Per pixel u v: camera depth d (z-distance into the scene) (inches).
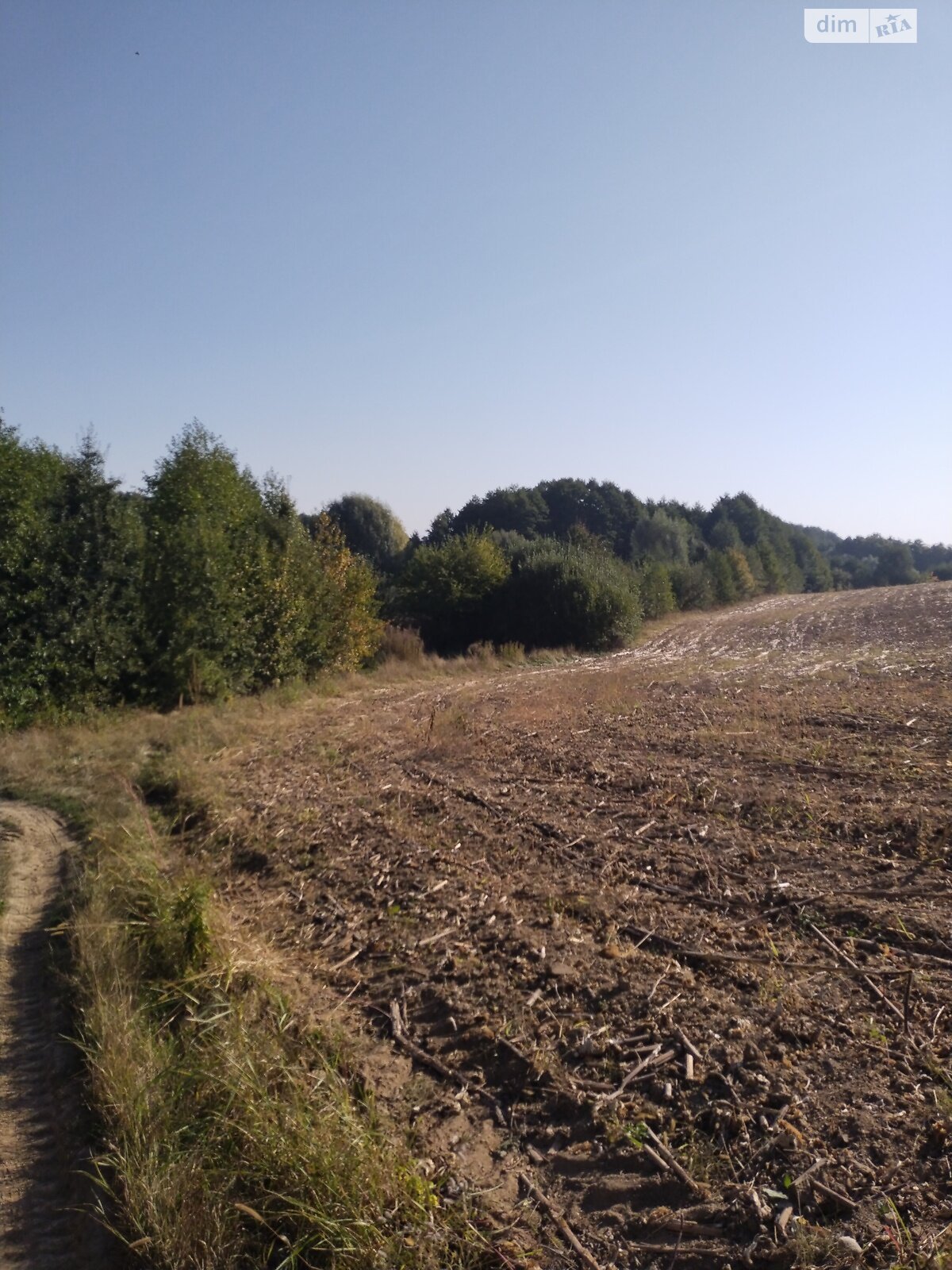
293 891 299.3
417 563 1496.1
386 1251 134.7
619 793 382.6
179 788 432.8
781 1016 191.0
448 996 214.4
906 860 277.6
